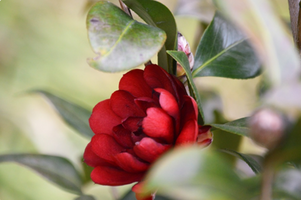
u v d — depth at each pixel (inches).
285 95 18.8
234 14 19.3
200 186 19.0
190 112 21.9
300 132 18.8
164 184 18.6
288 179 20.0
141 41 21.4
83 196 26.1
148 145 21.4
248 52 25.1
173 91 22.3
